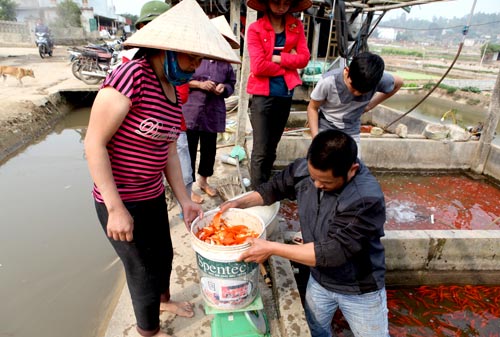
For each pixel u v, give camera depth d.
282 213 4.69
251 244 1.73
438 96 15.82
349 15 9.59
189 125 3.40
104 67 11.06
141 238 1.76
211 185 4.12
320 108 3.07
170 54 1.47
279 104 3.30
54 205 4.53
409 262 3.31
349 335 2.82
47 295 2.94
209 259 1.72
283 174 2.09
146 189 1.72
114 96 1.39
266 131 3.33
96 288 3.03
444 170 6.47
